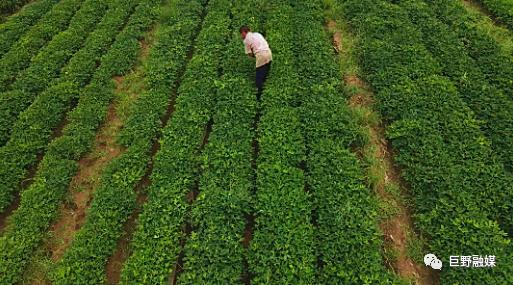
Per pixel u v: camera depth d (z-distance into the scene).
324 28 16.48
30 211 10.39
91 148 12.42
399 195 10.51
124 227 10.34
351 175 10.53
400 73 13.45
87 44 16.16
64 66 15.52
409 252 9.41
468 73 13.56
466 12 16.80
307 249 9.08
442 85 12.94
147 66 14.87
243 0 17.83
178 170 11.08
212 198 10.09
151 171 11.66
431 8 17.08
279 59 14.26
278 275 8.72
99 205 10.43
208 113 12.78
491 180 10.23
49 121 13.00
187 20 16.84
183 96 13.31
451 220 9.42
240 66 14.06
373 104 12.89
